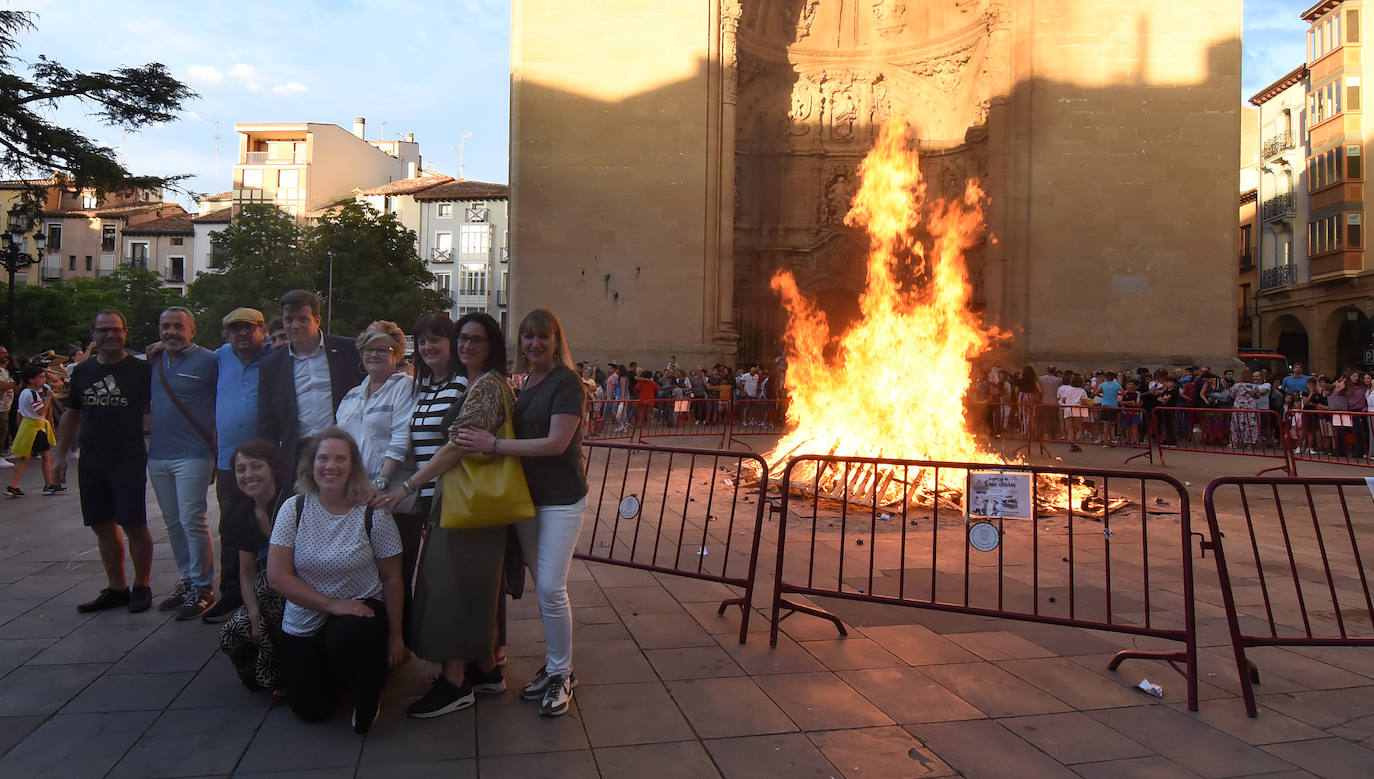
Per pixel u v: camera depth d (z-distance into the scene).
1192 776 3.15
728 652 4.48
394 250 38.50
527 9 23.27
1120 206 21.61
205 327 36.44
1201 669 4.29
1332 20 31.42
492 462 3.55
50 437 9.88
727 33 23.23
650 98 22.95
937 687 4.00
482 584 3.64
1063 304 21.58
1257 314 36.59
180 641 4.60
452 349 4.04
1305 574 6.27
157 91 21.05
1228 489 10.80
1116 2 21.72
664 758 3.25
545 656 4.47
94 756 3.22
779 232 27.75
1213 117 21.61
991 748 3.37
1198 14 21.72
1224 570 3.87
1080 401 17.00
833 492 8.87
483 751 3.30
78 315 39.94
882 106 27.84
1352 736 3.52
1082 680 4.12
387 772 3.12
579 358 22.62
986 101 24.50
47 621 4.93
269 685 3.71
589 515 8.55
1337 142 31.02
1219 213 21.52
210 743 3.35
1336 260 31.14
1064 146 21.73
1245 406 16.33
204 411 5.14
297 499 3.60
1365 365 31.19
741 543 7.12
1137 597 5.57
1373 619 3.90
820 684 4.03
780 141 27.86
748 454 4.88
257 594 3.71
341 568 3.54
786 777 3.11
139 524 5.13
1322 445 14.93
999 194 22.52
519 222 23.02
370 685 3.43
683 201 22.80
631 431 15.02
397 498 3.69
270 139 56.88
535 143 23.12
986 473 4.39
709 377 21.19
